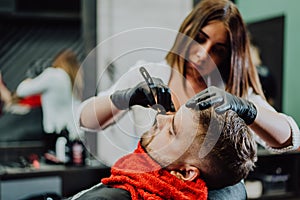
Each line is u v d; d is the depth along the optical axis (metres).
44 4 3.02
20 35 3.00
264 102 1.26
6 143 2.93
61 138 2.78
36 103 2.94
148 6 2.64
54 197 1.28
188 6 2.57
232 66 1.19
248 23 2.90
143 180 0.84
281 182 3.03
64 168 2.66
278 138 1.06
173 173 0.85
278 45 2.97
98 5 2.70
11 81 2.97
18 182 2.70
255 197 2.94
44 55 3.01
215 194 0.90
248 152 0.87
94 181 2.64
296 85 3.24
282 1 3.15
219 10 1.19
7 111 2.94
